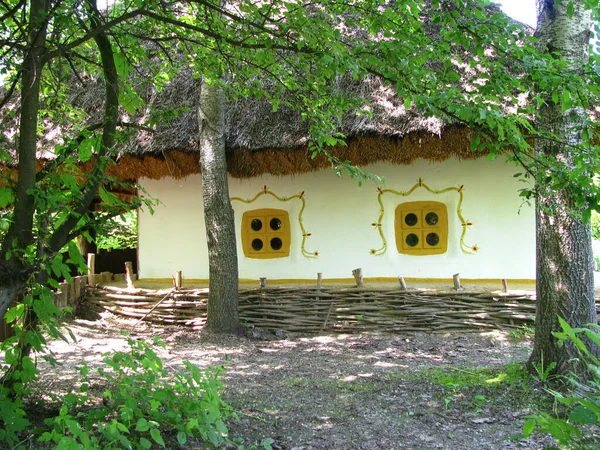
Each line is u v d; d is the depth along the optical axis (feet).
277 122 21.56
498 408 11.19
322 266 24.79
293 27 10.59
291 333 21.07
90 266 24.58
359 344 18.85
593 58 9.80
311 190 25.00
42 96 15.43
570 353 11.81
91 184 9.24
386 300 21.30
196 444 9.32
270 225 25.45
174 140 21.65
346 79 21.79
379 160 21.86
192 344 18.97
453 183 23.39
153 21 13.74
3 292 8.05
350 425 10.58
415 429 10.32
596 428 9.82
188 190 25.98
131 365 8.85
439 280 23.49
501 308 20.42
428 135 19.80
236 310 20.93
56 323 9.16
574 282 12.04
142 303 23.03
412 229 23.90
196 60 14.66
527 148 9.96
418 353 17.25
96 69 14.53
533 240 22.30
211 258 20.76
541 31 12.82
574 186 9.25
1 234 8.70
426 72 10.09
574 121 11.19
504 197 22.72
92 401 11.23
